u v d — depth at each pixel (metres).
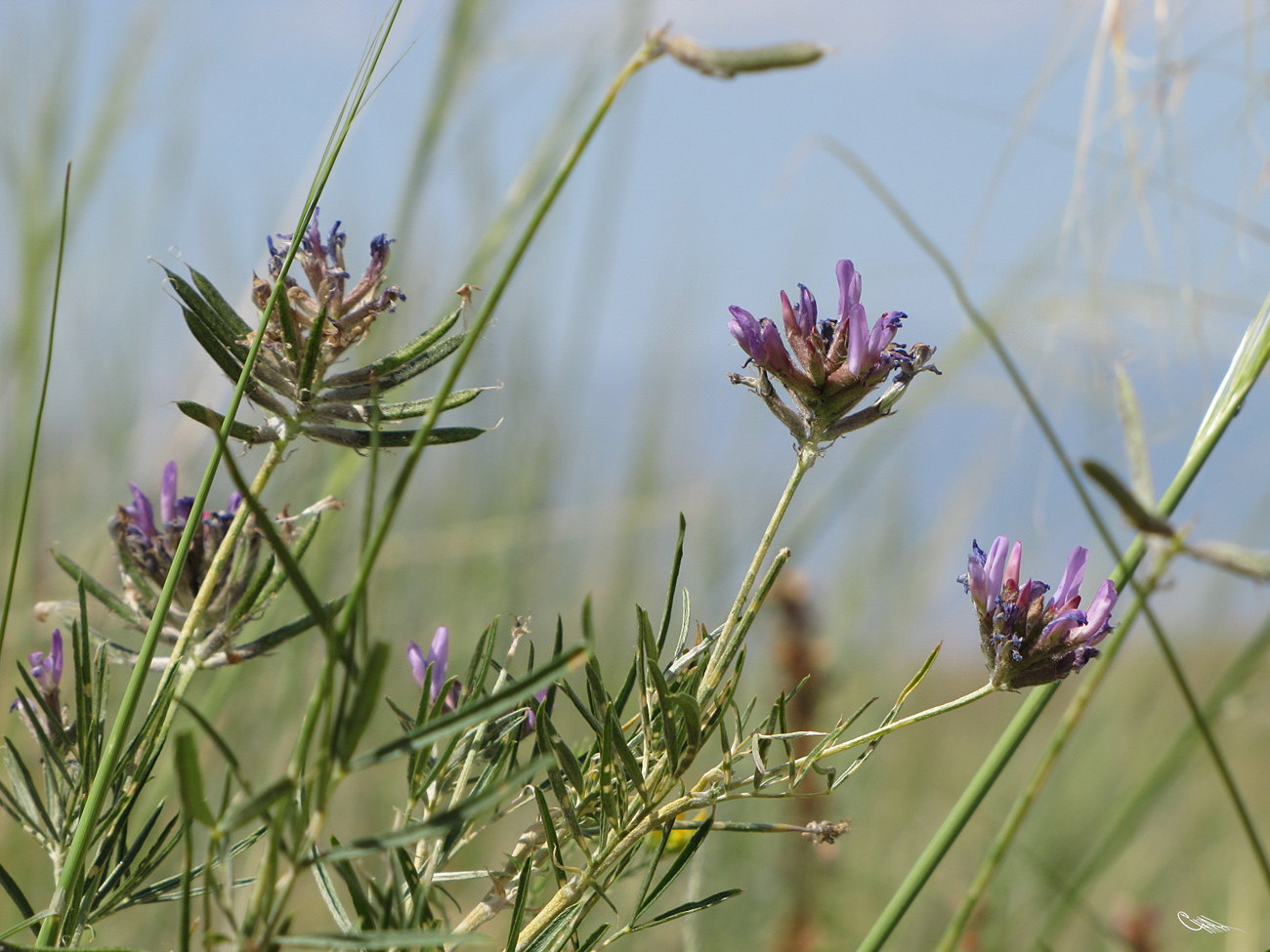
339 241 0.55
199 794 0.49
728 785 0.54
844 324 0.56
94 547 0.95
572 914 0.54
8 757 0.55
